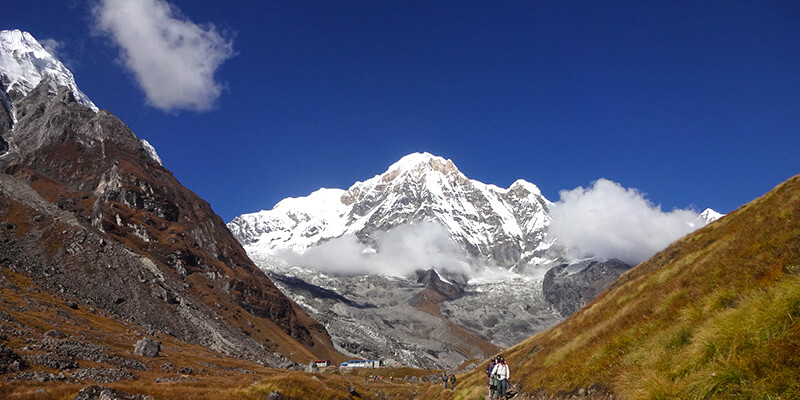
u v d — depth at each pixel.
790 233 20.88
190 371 86.19
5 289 111.94
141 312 161.50
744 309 15.05
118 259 182.38
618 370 21.36
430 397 65.00
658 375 15.90
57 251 169.12
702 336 15.69
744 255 23.06
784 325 12.98
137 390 41.25
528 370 37.41
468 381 62.09
